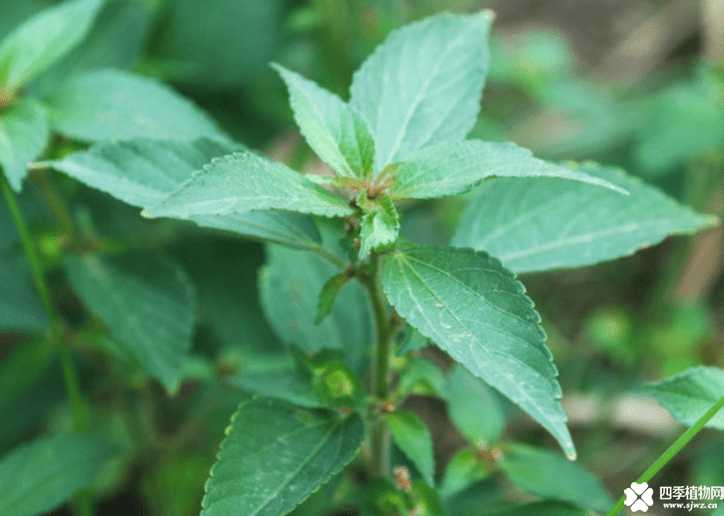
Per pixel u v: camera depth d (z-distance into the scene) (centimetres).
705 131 56
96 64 50
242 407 37
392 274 35
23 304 47
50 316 44
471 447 41
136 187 37
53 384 52
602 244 40
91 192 56
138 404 56
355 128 36
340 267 37
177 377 43
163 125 43
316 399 37
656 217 40
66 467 41
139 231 59
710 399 37
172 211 33
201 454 51
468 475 41
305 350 42
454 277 35
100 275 44
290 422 37
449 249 35
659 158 57
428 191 35
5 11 50
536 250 40
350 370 37
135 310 44
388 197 35
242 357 50
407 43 39
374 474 40
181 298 44
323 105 37
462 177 35
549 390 34
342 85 58
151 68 57
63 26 42
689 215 40
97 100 42
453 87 39
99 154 37
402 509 39
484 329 34
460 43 39
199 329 59
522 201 40
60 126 42
